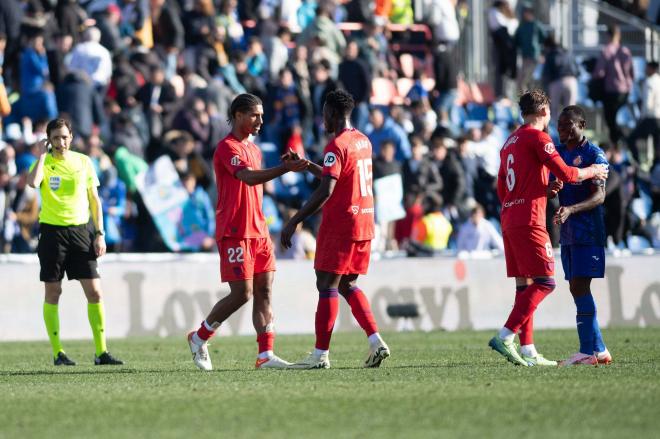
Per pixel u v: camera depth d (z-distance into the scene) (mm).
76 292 59031
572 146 34812
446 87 82625
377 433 20609
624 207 74000
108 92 72625
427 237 68250
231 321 61438
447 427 21219
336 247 33281
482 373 31594
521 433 20344
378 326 63719
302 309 62906
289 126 73812
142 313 60188
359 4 86375
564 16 89125
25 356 44562
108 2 80188
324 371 33000
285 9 85188
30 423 22594
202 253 65875
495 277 66250
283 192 72562
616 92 84688
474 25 87500
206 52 75625
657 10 96062
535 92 34188
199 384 29484
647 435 19969
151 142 69750
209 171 68312
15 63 72812
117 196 65438
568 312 66562
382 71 82812
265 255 34281
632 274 67562
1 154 64188
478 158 76250
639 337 52625
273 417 22859
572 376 30109
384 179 70188
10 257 58531
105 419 22984
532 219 33656
